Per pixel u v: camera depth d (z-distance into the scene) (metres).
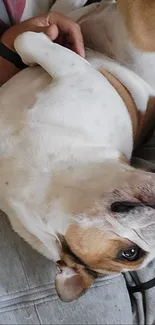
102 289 0.55
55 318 0.52
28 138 0.50
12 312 0.50
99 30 0.58
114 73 0.57
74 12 0.61
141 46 0.56
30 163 0.49
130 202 0.44
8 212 0.52
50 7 0.65
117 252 0.45
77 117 0.50
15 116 0.51
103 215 0.44
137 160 0.58
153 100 0.61
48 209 0.46
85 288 0.49
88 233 0.44
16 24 0.58
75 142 0.49
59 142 0.49
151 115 0.62
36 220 0.48
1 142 0.51
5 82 0.57
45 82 0.52
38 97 0.51
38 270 0.52
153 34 0.55
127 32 0.56
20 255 0.52
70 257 0.46
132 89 0.58
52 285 0.53
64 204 0.46
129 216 0.43
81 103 0.51
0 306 0.50
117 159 0.50
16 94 0.52
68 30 0.56
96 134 0.50
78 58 0.53
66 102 0.50
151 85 0.60
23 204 0.48
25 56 0.53
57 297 0.53
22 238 0.52
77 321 0.53
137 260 0.46
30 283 0.52
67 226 0.45
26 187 0.48
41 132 0.49
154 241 0.44
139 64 0.58
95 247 0.45
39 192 0.47
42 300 0.52
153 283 0.56
